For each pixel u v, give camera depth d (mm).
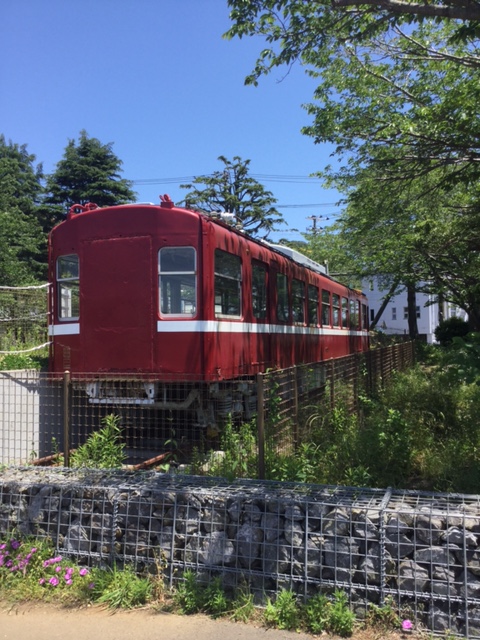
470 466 5625
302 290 12094
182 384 7496
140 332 7414
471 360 5445
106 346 7562
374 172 10031
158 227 7414
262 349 9227
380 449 5902
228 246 7945
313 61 9086
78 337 7758
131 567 4145
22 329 11031
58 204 32719
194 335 7227
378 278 25000
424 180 11492
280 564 3854
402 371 15086
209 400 7527
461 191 12844
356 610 3592
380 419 7453
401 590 3551
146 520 4254
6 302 10539
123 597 3865
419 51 9211
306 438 6840
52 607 3881
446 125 8133
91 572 4172
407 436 6184
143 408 7582
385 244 16391
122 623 3631
